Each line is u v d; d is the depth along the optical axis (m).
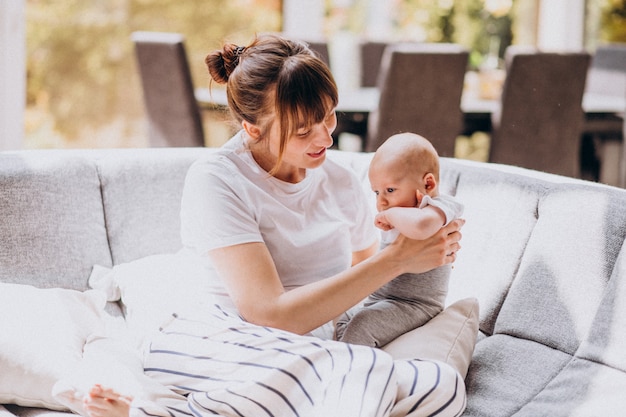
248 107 1.64
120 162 2.18
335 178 1.87
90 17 4.60
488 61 5.68
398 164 1.70
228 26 4.94
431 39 5.53
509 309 1.77
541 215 1.81
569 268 1.70
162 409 1.46
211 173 1.66
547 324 1.69
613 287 1.60
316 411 1.42
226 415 1.45
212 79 1.80
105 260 2.07
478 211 1.95
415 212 1.62
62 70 4.58
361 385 1.38
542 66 4.05
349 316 1.77
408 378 1.45
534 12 5.79
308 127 1.59
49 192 2.02
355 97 4.33
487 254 1.89
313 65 1.60
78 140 4.68
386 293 1.77
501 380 1.63
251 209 1.67
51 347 1.66
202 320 1.61
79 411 1.55
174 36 4.02
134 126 4.79
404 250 1.61
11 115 4.40
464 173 2.04
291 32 5.12
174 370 1.57
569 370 1.58
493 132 4.14
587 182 1.92
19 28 4.36
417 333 1.67
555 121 4.18
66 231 2.01
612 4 5.89
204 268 1.70
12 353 1.63
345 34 5.31
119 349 1.68
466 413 1.57
